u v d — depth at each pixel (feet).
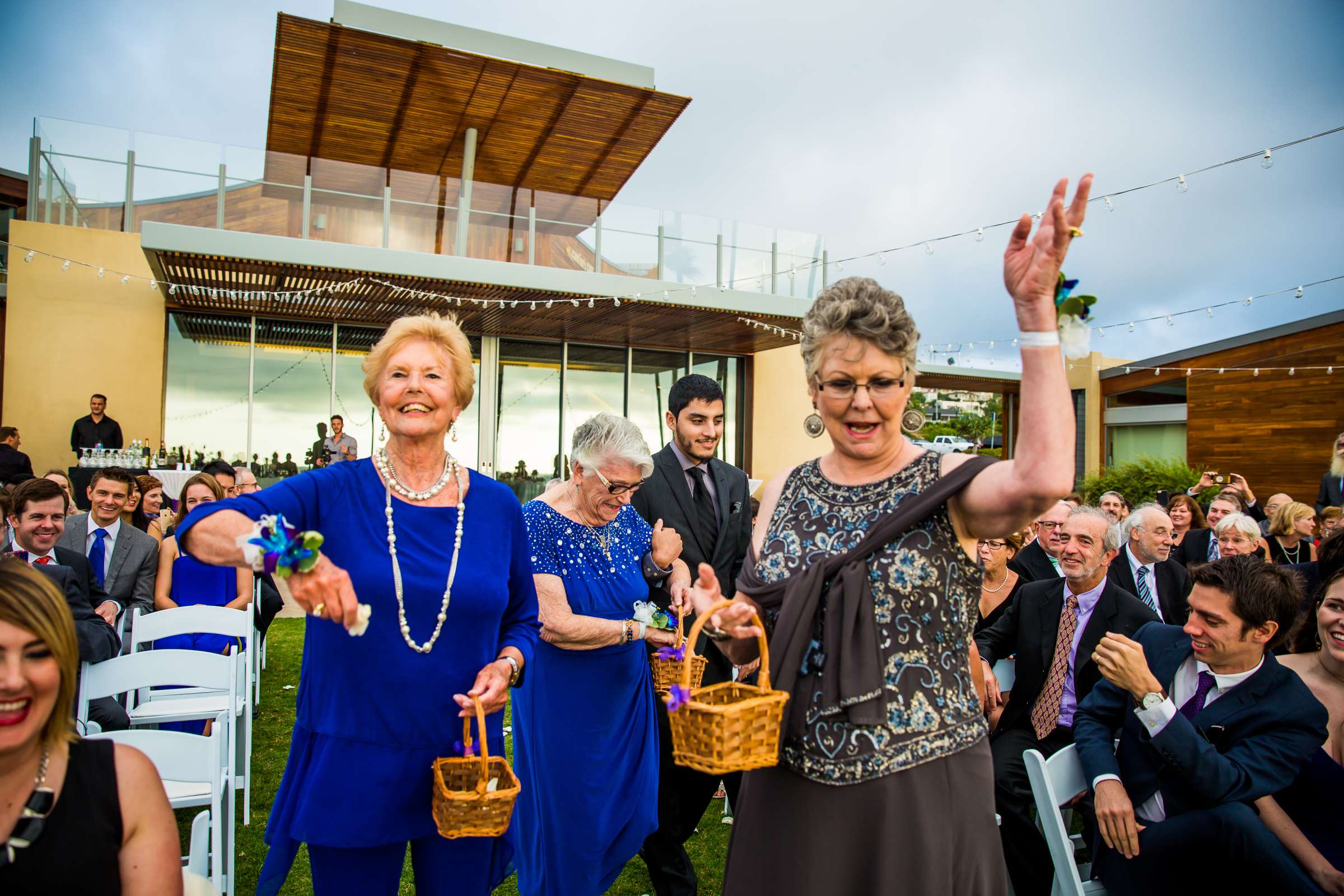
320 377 38.42
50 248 33.86
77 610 10.75
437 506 6.22
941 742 4.85
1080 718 8.44
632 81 38.65
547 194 36.76
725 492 11.16
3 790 4.36
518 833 8.95
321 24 32.63
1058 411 4.26
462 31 35.35
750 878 5.12
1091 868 8.55
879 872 4.71
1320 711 7.47
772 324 40.34
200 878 5.75
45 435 33.81
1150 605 14.15
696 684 6.61
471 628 6.06
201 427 36.35
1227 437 52.01
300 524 5.66
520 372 43.01
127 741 8.07
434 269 32.73
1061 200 4.09
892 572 4.89
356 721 5.77
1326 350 46.93
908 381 5.03
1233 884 7.15
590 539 8.98
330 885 5.84
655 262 38.19
